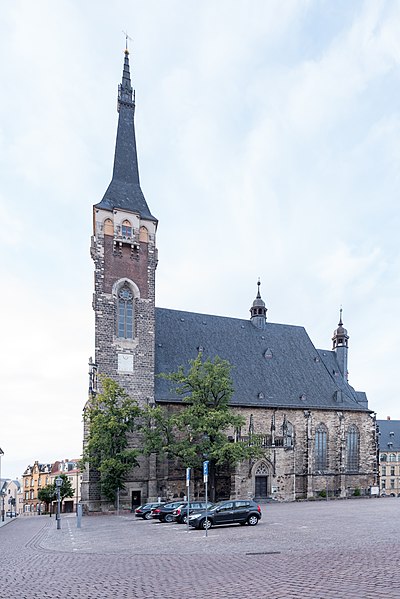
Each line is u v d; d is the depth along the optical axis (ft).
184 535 83.97
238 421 165.78
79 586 40.19
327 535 71.72
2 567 54.34
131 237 196.65
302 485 215.51
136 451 163.53
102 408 174.29
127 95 218.18
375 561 45.16
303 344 257.55
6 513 264.52
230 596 33.35
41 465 430.61
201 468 173.17
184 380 171.42
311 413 223.51
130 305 194.59
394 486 366.84
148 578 42.47
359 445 236.22
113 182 204.23
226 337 233.14
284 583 36.78
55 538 90.99
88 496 168.55
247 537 74.33
